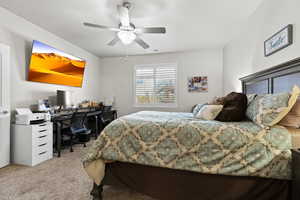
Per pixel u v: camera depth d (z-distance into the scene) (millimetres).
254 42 2654
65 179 2105
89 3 2369
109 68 5359
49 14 2682
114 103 5320
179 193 1521
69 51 3969
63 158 2850
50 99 3434
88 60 4770
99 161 1673
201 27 3158
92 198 1711
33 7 2484
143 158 1573
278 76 1985
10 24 2625
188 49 4566
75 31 3336
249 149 1343
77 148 3441
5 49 2459
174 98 4883
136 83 5156
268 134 1350
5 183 1993
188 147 1489
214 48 4504
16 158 2584
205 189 1459
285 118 1467
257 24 2535
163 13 2641
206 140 1451
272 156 1298
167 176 1554
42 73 3135
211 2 2354
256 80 2529
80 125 3484
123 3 2354
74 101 4160
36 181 2049
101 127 4473
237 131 1410
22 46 2840
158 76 4988
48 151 2789
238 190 1387
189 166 1455
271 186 1334
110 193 1814
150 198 1727
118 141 1660
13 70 2697
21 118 2561
